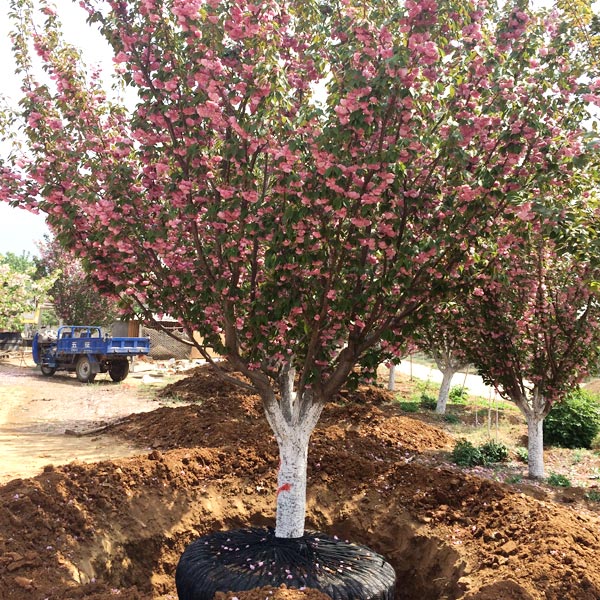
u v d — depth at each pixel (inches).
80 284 1163.3
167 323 777.6
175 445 401.1
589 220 206.7
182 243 224.1
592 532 250.1
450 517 286.4
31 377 838.5
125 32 200.4
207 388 645.9
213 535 240.7
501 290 366.0
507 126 198.7
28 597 182.9
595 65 224.7
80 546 232.8
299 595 181.2
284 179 180.7
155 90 200.2
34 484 248.2
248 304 221.6
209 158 204.2
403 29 180.5
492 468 424.8
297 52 238.2
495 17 208.1
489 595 191.6
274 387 318.0
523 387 412.8
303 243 188.4
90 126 223.1
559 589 198.7
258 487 317.4
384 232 195.6
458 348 479.8
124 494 274.5
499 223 213.6
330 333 224.4
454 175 194.2
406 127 181.3
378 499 312.5
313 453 343.6
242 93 187.8
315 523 302.0
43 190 208.8
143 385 762.2
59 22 224.7
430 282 210.7
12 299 982.4
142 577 254.1
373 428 494.3
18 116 225.9
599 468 441.7
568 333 367.9
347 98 170.9
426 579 265.6
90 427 480.4
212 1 183.9
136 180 215.3
